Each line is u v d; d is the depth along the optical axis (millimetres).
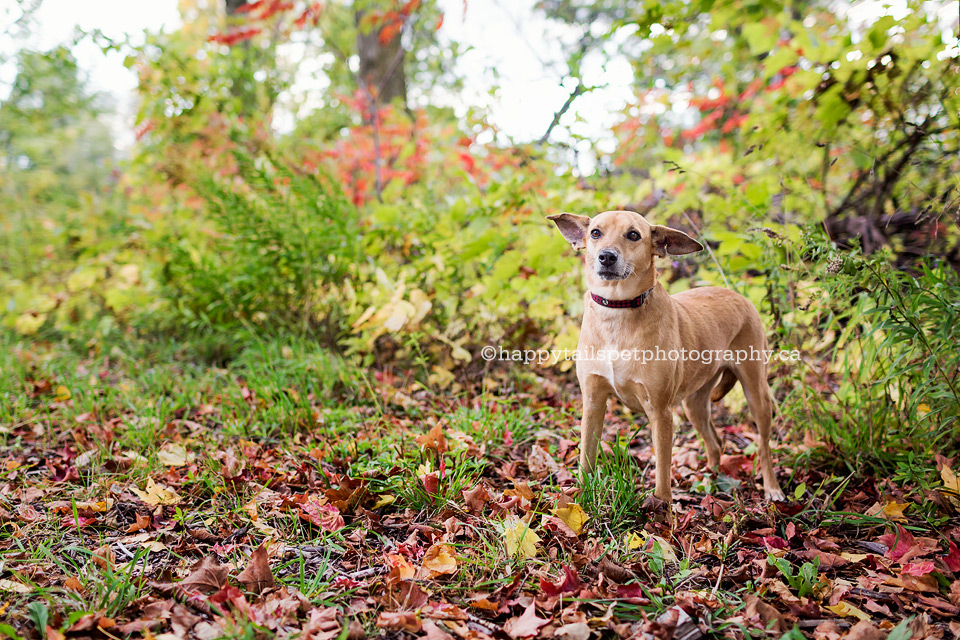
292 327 5953
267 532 2963
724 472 3922
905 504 3137
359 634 2225
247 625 2139
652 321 3289
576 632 2221
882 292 3605
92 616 2195
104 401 4762
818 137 5059
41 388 5129
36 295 7629
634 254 3238
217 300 6344
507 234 5820
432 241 5969
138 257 7328
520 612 2432
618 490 3279
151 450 3871
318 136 8836
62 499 3309
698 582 2695
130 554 2781
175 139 7234
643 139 8609
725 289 4031
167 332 6781
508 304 5695
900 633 2199
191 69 7156
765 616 2375
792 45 4715
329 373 5043
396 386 5359
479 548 2848
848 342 4215
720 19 4734
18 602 2332
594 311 3396
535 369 5586
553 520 2986
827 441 3898
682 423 4754
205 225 7309
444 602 2465
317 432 4266
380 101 9477
